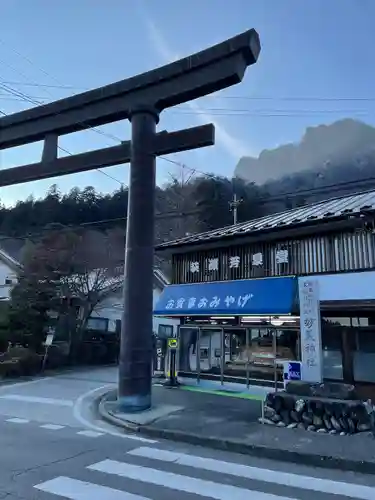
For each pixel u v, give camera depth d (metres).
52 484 4.88
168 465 5.80
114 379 16.88
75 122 10.67
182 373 13.56
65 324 23.05
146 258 9.57
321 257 10.99
